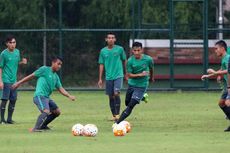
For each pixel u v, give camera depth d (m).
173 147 32.00
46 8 73.94
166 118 45.84
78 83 67.19
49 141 34.25
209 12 69.38
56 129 39.88
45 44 67.19
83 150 31.23
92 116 47.50
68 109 52.25
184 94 63.84
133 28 66.56
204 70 65.25
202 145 32.62
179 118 45.81
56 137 35.72
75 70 67.19
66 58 67.06
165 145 32.69
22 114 49.03
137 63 40.75
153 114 48.38
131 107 40.22
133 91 40.47
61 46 65.69
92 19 74.00
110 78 45.47
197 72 65.56
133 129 39.97
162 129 39.97
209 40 65.81
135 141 34.16
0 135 36.78
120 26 72.88
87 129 35.97
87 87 67.19
